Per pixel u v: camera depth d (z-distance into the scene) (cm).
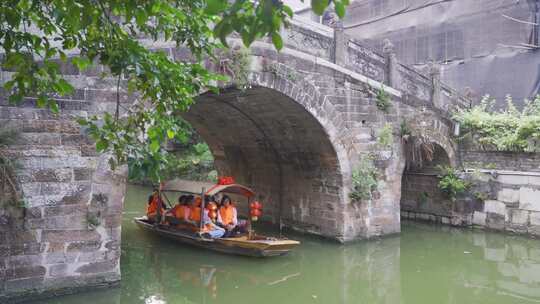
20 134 740
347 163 1192
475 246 1216
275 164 1428
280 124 1245
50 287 760
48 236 759
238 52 973
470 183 1380
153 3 394
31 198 746
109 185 807
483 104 1526
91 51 443
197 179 2105
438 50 1927
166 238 1259
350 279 971
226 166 1677
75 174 779
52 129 763
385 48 1290
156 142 462
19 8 425
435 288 919
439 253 1158
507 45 1714
